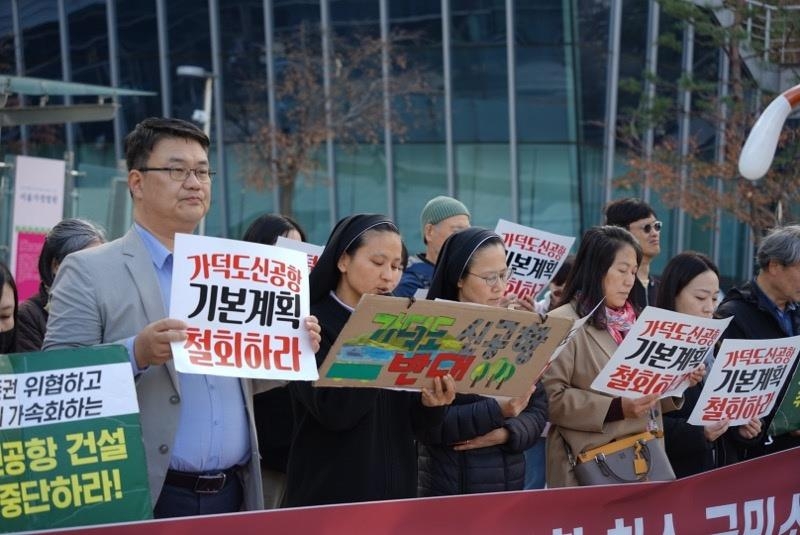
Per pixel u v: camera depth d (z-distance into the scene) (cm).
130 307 418
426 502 405
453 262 508
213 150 3031
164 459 414
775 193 2086
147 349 389
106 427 381
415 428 488
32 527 370
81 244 639
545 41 2812
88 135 3103
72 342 411
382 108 2881
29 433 374
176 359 385
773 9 1983
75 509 375
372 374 434
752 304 650
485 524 421
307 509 381
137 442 384
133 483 381
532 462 797
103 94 1202
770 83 2155
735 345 565
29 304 641
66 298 418
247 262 405
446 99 2881
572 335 504
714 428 585
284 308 409
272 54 2962
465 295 507
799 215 2098
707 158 2561
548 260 730
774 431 616
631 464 561
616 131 2762
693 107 2595
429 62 2880
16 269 1141
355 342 421
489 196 2891
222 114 3019
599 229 584
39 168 1155
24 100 3005
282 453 597
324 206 3000
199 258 399
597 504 449
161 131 428
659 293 634
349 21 2902
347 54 2903
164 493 421
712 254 2805
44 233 1165
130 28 3048
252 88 2986
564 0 2784
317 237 3014
